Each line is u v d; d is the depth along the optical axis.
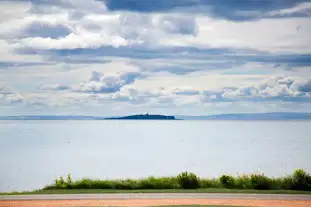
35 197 39.34
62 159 127.62
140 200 37.84
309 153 148.12
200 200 37.81
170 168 103.25
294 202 37.09
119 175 87.50
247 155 140.62
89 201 37.38
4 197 39.41
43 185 69.75
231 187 46.16
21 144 194.88
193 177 46.84
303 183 44.72
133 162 118.50
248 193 41.62
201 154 145.38
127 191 43.22
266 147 176.12
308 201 37.53
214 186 46.50
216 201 37.34
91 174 91.00
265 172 92.69
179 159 127.38
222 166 107.69
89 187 46.00
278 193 41.66
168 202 36.81
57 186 46.09
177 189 44.97
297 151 156.62
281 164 112.69
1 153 148.75
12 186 68.06
